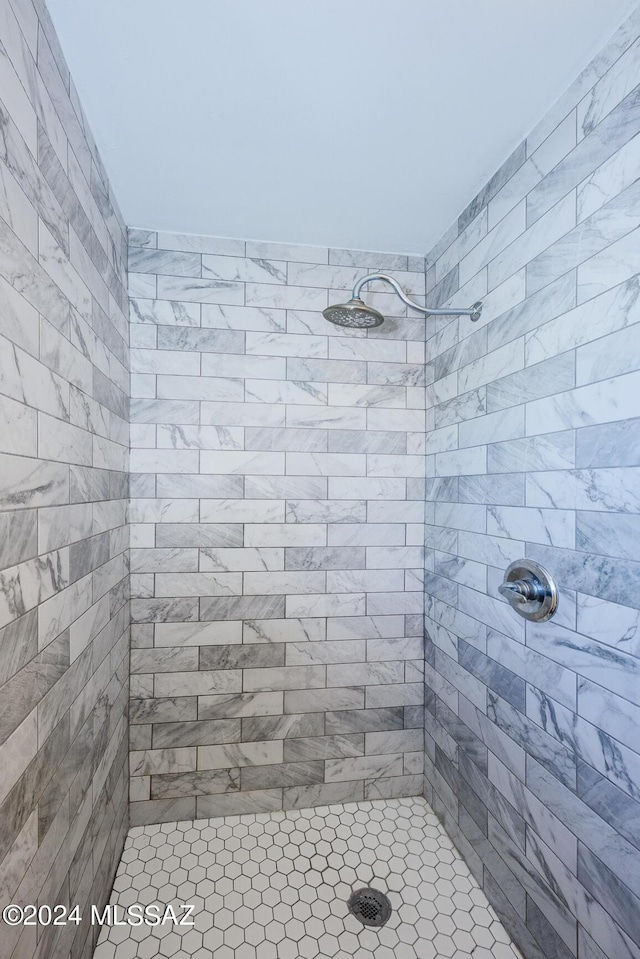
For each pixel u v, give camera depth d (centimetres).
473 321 148
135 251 164
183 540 166
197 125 119
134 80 106
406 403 181
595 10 90
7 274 72
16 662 75
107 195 135
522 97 111
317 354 175
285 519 172
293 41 97
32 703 81
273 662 171
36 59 84
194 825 164
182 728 166
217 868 146
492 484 136
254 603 170
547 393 113
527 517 120
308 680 173
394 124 119
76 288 106
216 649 168
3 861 70
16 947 74
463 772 150
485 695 138
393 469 180
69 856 99
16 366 75
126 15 92
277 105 113
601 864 94
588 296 100
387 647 179
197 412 167
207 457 168
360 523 177
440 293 171
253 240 172
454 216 159
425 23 93
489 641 136
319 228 166
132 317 164
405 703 180
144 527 164
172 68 104
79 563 107
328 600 175
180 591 166
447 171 137
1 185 70
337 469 176
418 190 146
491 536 136
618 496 92
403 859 150
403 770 180
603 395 96
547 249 114
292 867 146
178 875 143
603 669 95
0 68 70
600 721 95
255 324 172
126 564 158
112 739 138
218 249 170
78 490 106
